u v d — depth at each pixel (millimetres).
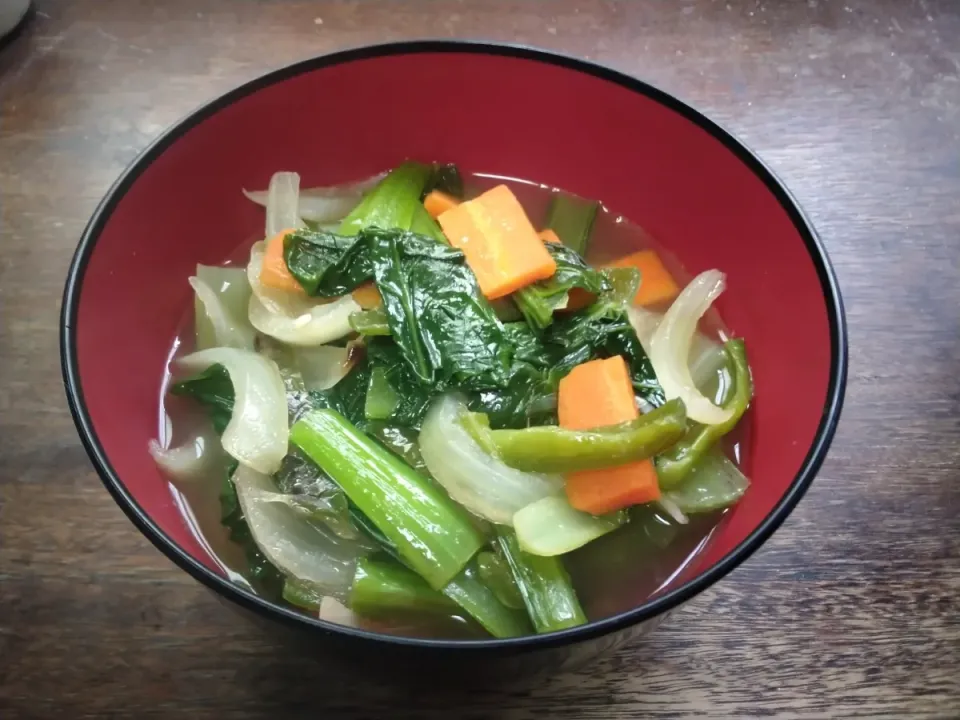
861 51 226
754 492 146
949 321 186
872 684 148
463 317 151
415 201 178
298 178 175
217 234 176
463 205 165
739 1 234
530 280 157
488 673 121
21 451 166
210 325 166
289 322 159
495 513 137
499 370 146
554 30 226
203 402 160
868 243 196
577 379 144
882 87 220
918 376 179
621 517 139
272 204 172
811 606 154
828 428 126
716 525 149
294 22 226
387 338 152
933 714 146
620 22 229
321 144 180
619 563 146
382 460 140
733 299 174
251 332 165
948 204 201
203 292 164
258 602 108
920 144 210
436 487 140
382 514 135
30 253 188
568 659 120
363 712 144
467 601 135
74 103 210
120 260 150
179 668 146
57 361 176
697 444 149
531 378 149
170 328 170
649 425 134
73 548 156
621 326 156
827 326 140
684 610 153
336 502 142
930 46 227
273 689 145
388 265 155
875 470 169
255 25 225
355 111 176
